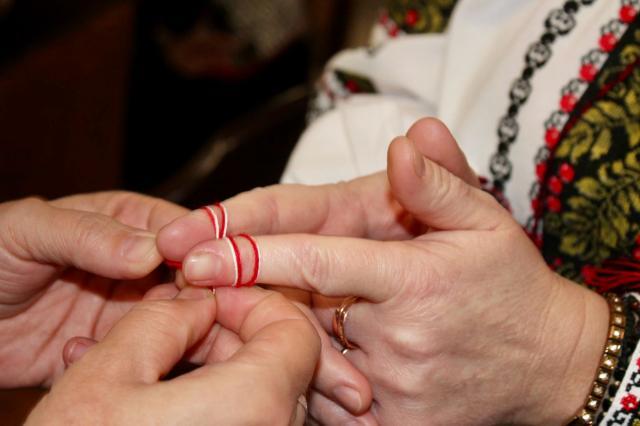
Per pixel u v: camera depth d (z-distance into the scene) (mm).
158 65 1061
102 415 337
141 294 476
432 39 539
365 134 520
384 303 406
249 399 348
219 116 1084
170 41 1052
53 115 1081
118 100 1085
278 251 398
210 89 1069
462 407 429
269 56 1063
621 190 439
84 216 430
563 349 419
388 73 549
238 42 1051
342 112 536
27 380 478
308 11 1077
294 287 409
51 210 435
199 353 426
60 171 1055
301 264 398
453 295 404
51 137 1070
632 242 435
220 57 1054
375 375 427
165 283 468
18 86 1077
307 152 530
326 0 1086
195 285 405
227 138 656
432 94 534
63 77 1095
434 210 404
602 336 422
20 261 438
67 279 467
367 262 397
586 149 449
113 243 421
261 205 428
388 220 456
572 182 452
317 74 1107
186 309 386
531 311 414
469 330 409
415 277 400
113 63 1111
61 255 429
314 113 599
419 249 405
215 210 419
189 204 620
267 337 371
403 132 516
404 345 412
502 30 500
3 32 1072
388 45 553
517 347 417
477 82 500
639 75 442
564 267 466
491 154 483
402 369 419
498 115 481
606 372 417
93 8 1143
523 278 411
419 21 547
